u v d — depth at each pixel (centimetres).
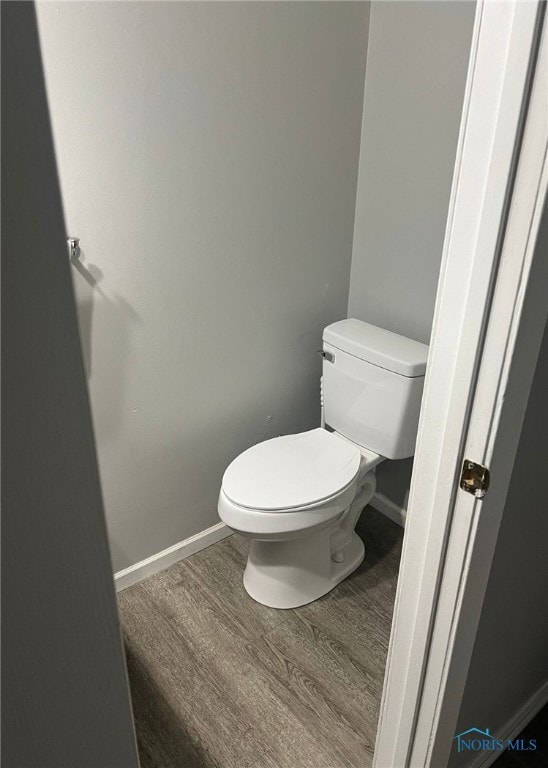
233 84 160
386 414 186
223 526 216
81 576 39
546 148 70
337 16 174
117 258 156
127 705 46
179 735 150
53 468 35
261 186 178
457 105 167
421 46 171
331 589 194
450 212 82
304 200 191
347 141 195
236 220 176
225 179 169
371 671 168
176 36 145
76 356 34
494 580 110
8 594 35
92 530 38
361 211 206
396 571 204
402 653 114
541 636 145
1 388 31
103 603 40
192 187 163
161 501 194
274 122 173
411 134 182
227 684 163
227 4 151
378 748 131
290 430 225
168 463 191
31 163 29
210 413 196
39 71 28
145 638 177
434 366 91
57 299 32
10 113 28
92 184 145
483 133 75
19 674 38
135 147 149
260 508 164
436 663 108
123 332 164
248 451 189
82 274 151
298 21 166
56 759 42
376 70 186
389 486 228
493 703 137
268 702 158
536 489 109
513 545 111
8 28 27
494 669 129
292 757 145
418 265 193
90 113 139
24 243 30
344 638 178
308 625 182
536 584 129
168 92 149
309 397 226
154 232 160
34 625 37
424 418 95
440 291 87
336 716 155
